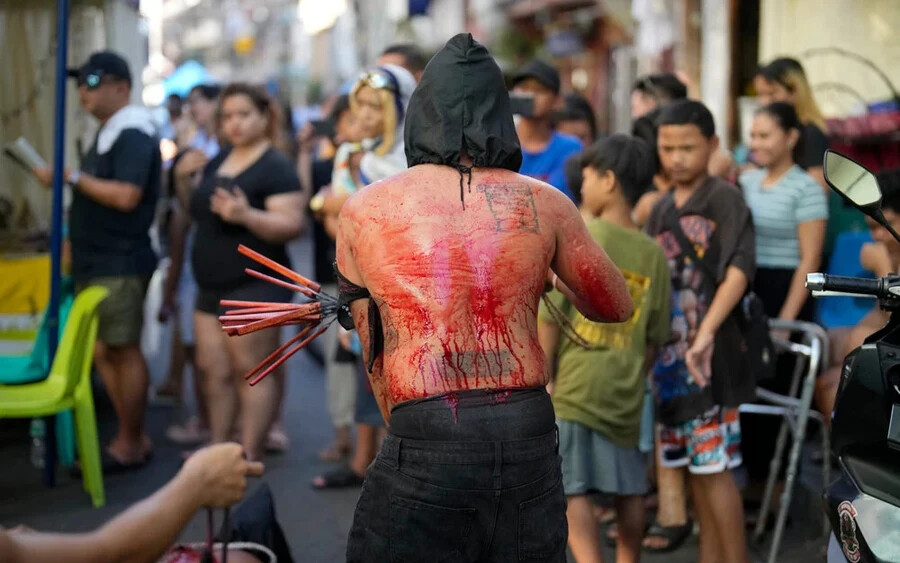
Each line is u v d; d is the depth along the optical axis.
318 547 4.77
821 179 5.32
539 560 2.50
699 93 9.88
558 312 3.07
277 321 2.72
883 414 2.45
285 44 39.41
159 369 9.24
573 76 15.34
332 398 6.21
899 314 2.55
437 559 2.46
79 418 5.34
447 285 2.49
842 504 2.40
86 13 8.00
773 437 4.96
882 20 7.38
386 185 2.62
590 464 3.72
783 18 8.42
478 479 2.43
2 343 6.37
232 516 3.40
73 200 6.04
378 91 5.08
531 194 2.61
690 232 4.02
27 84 7.97
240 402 6.29
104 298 5.83
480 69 2.64
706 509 4.07
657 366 4.02
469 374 2.47
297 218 5.72
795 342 5.01
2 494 5.60
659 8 10.59
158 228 7.86
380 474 2.52
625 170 3.75
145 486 5.74
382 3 23.41
